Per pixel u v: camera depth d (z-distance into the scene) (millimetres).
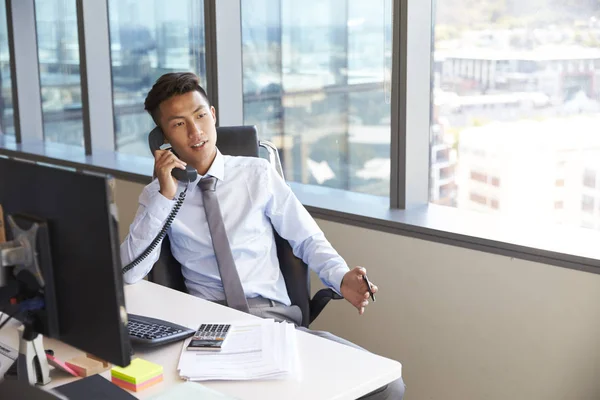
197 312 1951
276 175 2416
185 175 2174
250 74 3658
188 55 4031
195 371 1566
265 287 2311
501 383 2574
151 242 2182
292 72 3473
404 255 2785
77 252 1260
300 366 1605
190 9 3941
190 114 2248
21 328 1494
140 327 1777
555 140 2576
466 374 2668
